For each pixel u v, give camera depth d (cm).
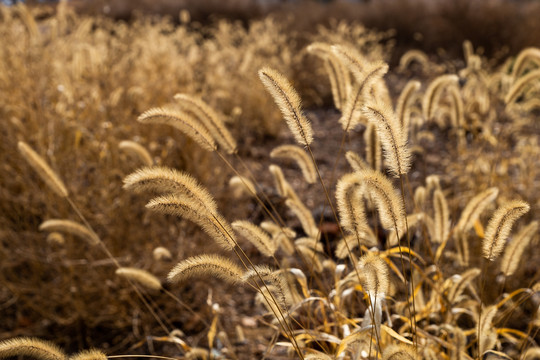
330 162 612
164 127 447
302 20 1372
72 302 317
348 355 217
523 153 468
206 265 172
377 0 1423
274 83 175
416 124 377
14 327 324
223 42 814
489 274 323
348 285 253
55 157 357
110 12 1563
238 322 331
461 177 432
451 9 1245
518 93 286
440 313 270
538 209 385
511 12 1194
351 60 205
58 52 487
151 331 326
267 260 381
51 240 327
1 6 490
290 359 244
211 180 430
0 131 386
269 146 665
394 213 175
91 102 405
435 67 925
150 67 521
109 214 333
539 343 284
